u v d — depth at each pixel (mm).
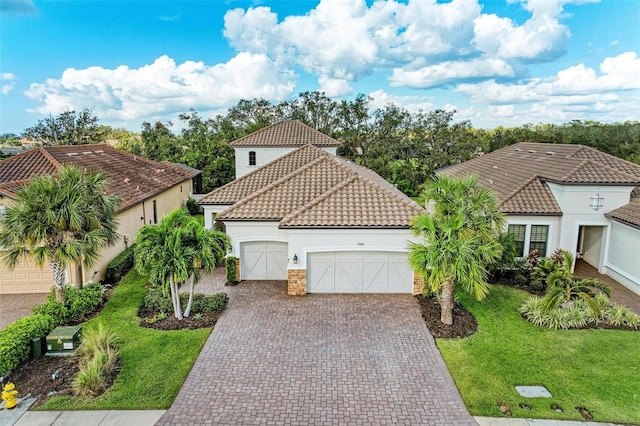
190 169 42125
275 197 20297
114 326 15203
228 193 22672
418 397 11234
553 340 14258
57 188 14938
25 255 15930
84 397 11156
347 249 17797
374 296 17938
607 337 14477
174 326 15125
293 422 10297
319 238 17734
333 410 10711
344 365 12703
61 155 25891
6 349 11906
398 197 19484
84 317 15914
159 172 33656
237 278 19781
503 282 19828
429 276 14383
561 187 20703
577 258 23469
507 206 20812
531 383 11852
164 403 10969
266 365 12711
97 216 15703
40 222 14359
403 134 58156
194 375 12211
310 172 21953
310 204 18359
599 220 20641
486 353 13383
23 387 11609
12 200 17578
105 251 20109
